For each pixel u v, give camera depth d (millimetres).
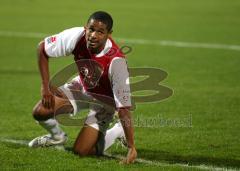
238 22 62094
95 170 16703
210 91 30062
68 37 17703
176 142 20609
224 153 19234
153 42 48750
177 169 16984
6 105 26703
